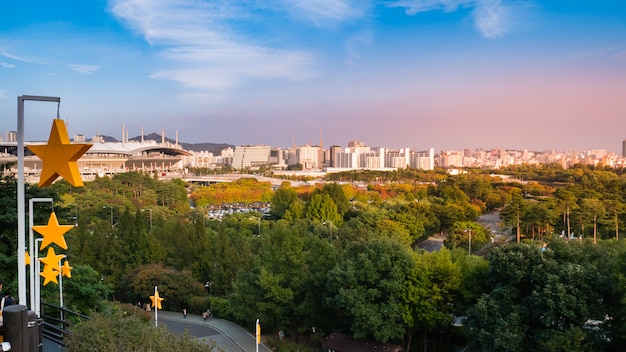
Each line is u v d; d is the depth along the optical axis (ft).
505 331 106.93
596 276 108.78
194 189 627.05
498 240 305.32
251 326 168.76
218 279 203.62
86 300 123.54
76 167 48.29
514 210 298.56
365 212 345.72
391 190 557.74
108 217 344.28
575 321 106.93
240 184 613.11
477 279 135.54
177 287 191.52
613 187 434.30
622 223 290.76
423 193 481.05
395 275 134.21
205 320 180.96
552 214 290.35
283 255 160.15
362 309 130.93
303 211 357.41
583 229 296.71
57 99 55.77
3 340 39.01
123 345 50.49
